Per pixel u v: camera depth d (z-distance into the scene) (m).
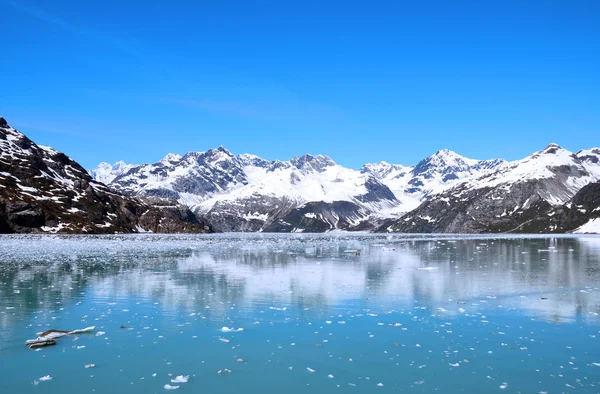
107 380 19.70
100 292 38.03
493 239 158.50
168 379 19.88
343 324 28.05
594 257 72.00
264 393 18.45
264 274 49.38
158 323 28.22
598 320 28.89
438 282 43.81
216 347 23.88
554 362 21.69
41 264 57.69
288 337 25.48
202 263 61.34
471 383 19.41
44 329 26.94
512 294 37.28
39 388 18.92
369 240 158.88
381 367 21.17
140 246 97.75
